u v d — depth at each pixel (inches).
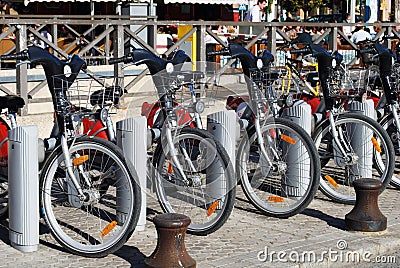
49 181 229.8
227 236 249.6
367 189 257.0
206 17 757.3
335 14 859.4
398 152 315.6
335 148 291.1
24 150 225.0
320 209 285.7
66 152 225.1
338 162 291.9
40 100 382.6
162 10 743.1
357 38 552.4
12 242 230.5
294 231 257.0
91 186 228.2
